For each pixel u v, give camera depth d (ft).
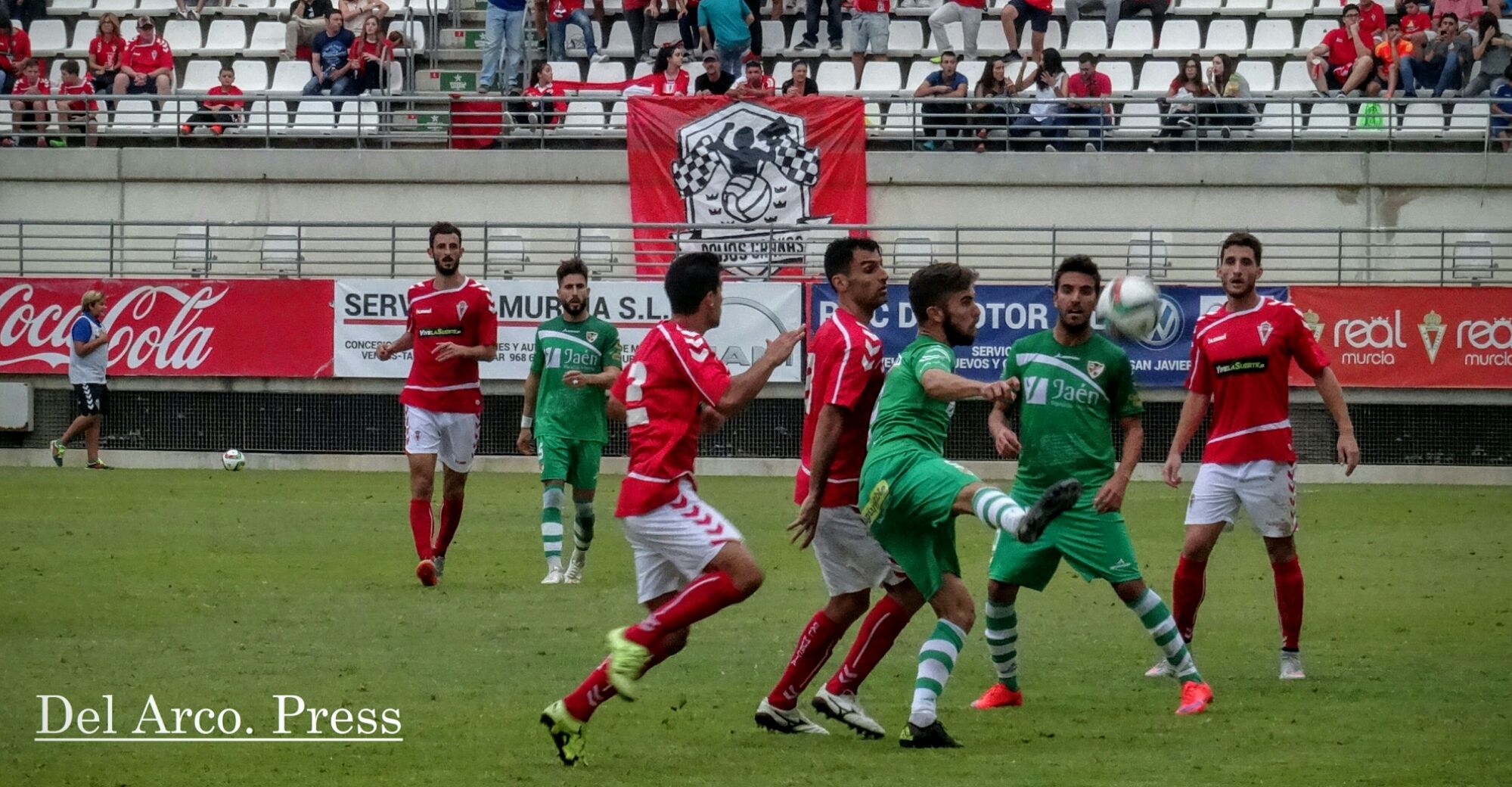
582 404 63.31
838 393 35.60
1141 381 109.91
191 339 113.70
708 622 53.78
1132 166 122.01
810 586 62.44
